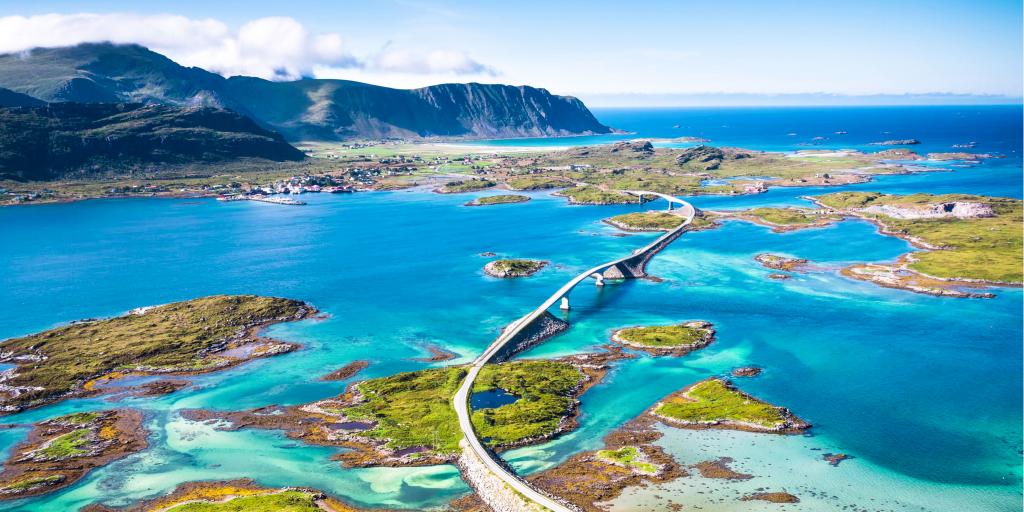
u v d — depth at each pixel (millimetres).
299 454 147000
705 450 146625
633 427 158375
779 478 135000
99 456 146750
